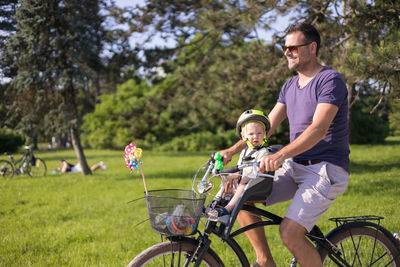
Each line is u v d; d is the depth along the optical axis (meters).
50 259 4.19
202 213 2.27
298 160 2.56
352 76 6.23
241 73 10.73
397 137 36.62
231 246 2.38
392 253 2.73
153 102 15.65
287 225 2.34
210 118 16.27
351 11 7.38
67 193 9.35
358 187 8.10
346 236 2.63
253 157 2.37
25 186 10.79
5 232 5.52
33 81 10.02
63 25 9.66
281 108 2.82
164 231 2.07
